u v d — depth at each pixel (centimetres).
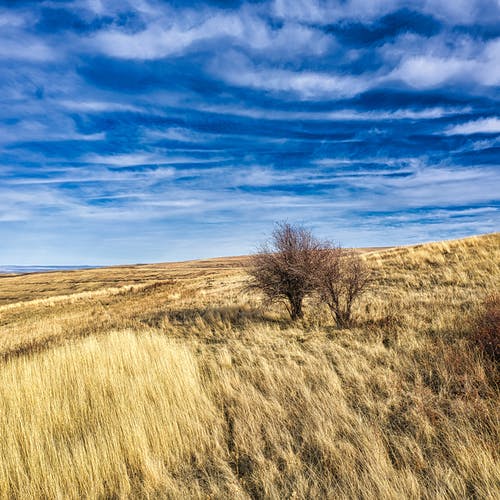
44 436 407
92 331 1183
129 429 390
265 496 297
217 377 576
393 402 425
